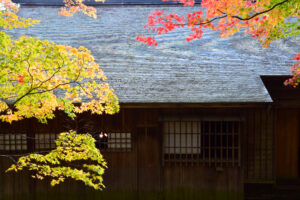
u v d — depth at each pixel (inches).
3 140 215.0
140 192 222.2
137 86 212.5
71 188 221.3
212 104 193.2
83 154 145.9
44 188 220.7
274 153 238.5
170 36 289.1
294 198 230.8
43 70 120.0
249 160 240.2
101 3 343.3
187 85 213.2
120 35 287.1
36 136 216.7
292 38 282.7
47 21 309.6
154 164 221.1
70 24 306.0
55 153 142.1
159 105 196.4
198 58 249.8
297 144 265.3
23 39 108.1
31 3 337.4
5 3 121.0
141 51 261.0
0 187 218.2
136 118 218.8
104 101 141.0
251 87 208.4
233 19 150.5
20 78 114.2
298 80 179.2
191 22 145.0
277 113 265.6
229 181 217.5
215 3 136.2
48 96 122.4
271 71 228.2
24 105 131.4
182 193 221.0
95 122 218.1
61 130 216.1
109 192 222.4
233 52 258.7
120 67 236.2
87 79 219.1
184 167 219.6
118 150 220.5
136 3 345.1
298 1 132.4
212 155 218.7
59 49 109.1
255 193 240.2
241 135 216.2
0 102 132.0
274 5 135.3
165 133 217.0
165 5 344.2
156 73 228.8
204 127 216.5
